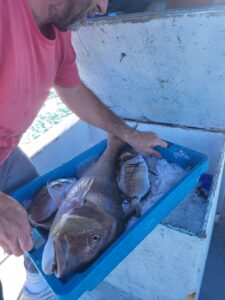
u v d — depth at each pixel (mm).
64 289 628
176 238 896
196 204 1168
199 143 1384
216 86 1141
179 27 1007
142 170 1036
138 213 924
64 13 750
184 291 1064
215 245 1463
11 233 636
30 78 814
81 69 1409
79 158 1117
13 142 962
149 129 1495
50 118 1765
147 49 1136
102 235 756
